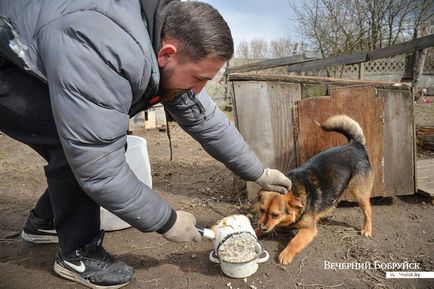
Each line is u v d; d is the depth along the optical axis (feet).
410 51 17.79
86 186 4.91
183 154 16.22
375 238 8.52
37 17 4.49
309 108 9.57
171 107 6.23
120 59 4.32
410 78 27.04
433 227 8.89
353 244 8.29
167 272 7.24
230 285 6.84
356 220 9.46
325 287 6.82
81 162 4.71
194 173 13.23
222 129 6.72
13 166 14.47
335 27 45.01
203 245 8.20
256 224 9.29
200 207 10.25
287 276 7.14
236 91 9.55
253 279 7.04
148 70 4.61
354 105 9.52
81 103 4.37
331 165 8.95
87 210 6.51
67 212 6.42
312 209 8.36
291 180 8.51
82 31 4.18
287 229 8.92
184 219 5.87
